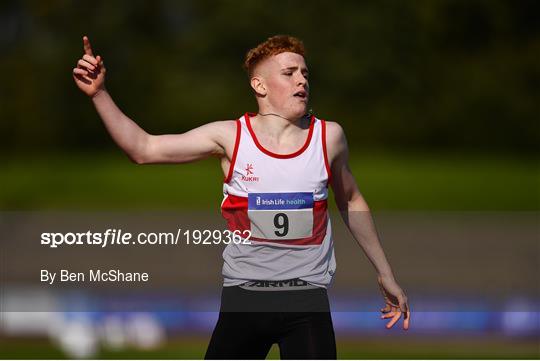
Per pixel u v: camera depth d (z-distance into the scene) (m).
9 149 95.88
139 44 102.25
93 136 97.44
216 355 12.52
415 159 79.56
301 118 12.71
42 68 99.25
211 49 99.44
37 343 30.59
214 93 98.25
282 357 12.32
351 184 13.09
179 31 104.25
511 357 28.11
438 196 63.12
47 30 103.62
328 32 98.44
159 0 103.00
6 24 106.25
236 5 97.88
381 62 97.81
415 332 32.59
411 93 97.81
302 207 12.37
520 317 32.69
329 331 12.34
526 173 68.75
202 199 61.62
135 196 62.53
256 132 12.46
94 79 12.07
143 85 99.19
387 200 62.22
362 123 95.38
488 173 68.38
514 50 100.25
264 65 12.53
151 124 97.75
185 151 12.39
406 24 99.25
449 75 98.62
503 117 95.81
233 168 12.37
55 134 96.88
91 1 103.31
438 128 95.56
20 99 97.62
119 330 30.50
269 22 98.12
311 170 12.35
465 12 99.81
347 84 97.56
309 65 97.31
